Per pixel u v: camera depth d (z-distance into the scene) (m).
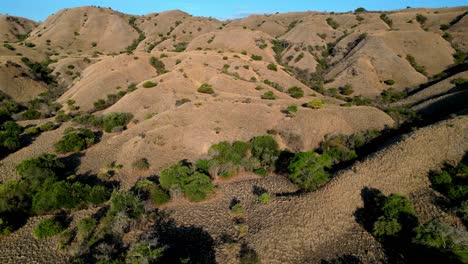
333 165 36.88
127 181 34.91
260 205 28.80
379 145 42.19
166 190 31.00
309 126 47.25
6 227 25.09
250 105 52.41
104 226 25.52
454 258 20.42
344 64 103.12
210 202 29.97
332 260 22.58
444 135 36.75
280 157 39.34
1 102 72.31
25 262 22.36
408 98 78.38
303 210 26.97
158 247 23.44
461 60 98.31
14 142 42.75
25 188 29.70
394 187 29.94
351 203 27.97
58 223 25.66
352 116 51.56
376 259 22.61
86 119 54.00
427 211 27.16
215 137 43.47
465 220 25.39
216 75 70.94
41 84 92.00
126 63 84.88
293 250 23.14
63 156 40.53
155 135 42.94
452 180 30.23
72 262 21.62
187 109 50.53
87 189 29.84
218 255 22.55
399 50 104.31
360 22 146.38
